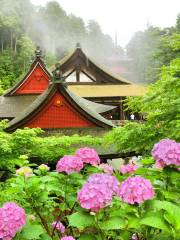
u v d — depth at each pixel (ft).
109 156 39.29
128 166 14.46
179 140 20.13
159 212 8.63
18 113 70.49
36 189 11.55
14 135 29.55
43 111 46.06
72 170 12.25
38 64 77.10
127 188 9.01
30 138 29.66
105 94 107.45
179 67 20.98
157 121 21.30
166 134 20.68
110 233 10.50
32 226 9.21
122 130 22.41
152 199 9.35
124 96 107.96
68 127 46.98
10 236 8.48
